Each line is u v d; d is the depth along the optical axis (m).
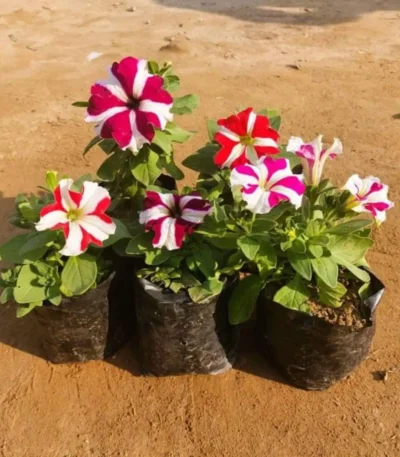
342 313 0.41
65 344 0.46
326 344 0.41
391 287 0.53
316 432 0.42
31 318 0.51
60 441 0.42
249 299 0.42
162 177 0.54
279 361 0.45
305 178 0.42
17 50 1.02
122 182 0.49
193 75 0.92
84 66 0.96
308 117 0.80
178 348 0.43
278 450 0.41
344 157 0.72
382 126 0.78
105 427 0.43
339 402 0.44
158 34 1.08
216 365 0.45
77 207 0.39
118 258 0.45
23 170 0.70
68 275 0.41
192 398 0.45
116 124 0.40
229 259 0.42
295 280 0.42
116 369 0.47
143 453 0.41
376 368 0.46
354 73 0.92
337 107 0.83
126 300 0.47
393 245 0.58
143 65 0.41
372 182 0.42
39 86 0.90
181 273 0.42
